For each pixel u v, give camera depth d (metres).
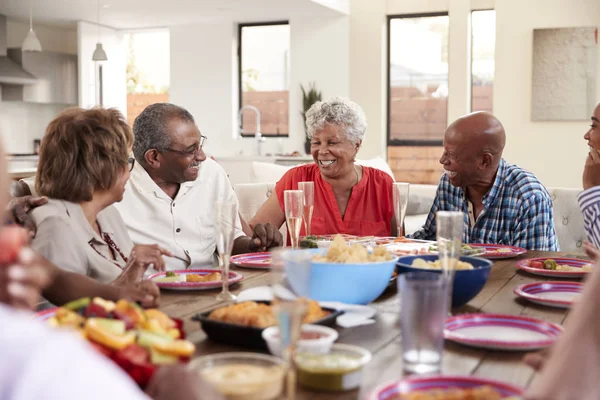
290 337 0.93
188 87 9.27
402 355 1.10
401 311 1.05
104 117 1.80
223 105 9.10
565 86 7.57
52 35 9.91
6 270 0.77
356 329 1.34
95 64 9.39
